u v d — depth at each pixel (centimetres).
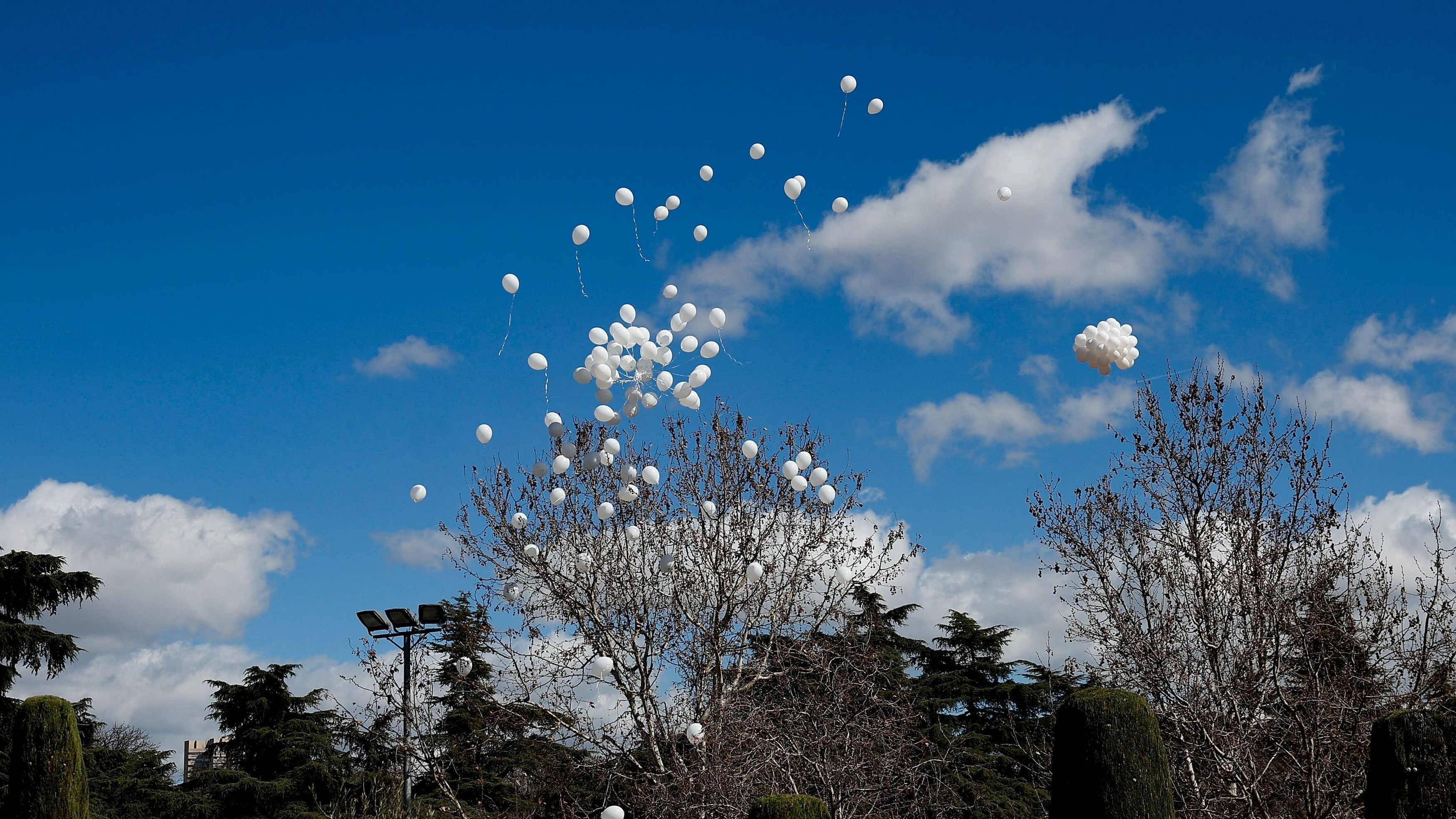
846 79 1086
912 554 1545
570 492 1516
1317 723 1167
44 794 1149
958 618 2847
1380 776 863
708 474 1527
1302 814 1204
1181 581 1338
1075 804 892
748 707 1429
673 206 1189
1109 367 1163
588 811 1462
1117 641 1363
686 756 1441
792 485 1315
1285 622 1257
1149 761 892
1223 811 1241
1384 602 1233
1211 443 1373
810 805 949
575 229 1130
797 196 1116
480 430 1302
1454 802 841
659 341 1214
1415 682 1190
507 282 1130
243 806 2495
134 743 3681
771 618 1512
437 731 1664
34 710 1174
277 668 2914
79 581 2325
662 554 1502
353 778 2466
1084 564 1403
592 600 1466
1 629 2192
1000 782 2295
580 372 1190
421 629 1498
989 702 2659
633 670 1484
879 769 1419
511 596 1434
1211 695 1249
